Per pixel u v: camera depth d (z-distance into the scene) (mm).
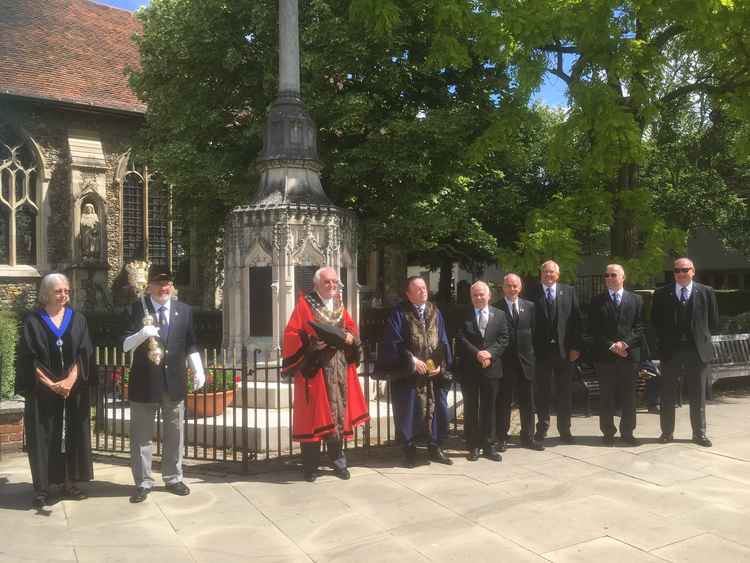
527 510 4844
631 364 6781
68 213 20328
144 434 5332
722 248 27016
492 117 11086
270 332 9336
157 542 4387
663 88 11797
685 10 8508
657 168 18344
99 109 20109
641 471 5789
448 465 6160
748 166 18547
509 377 6621
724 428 7555
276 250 9172
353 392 6137
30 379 5156
